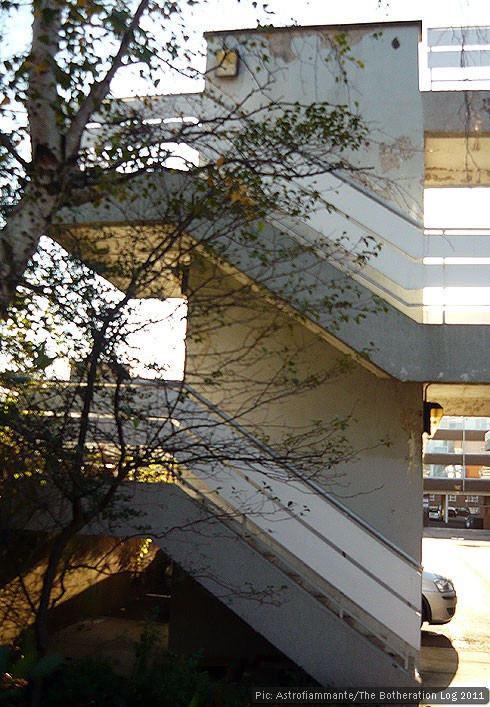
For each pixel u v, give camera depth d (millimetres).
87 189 6129
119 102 6418
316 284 7461
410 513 8930
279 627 7215
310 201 7402
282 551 8141
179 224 6457
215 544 7406
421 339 7973
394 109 9336
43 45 5387
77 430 6355
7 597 7961
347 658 7109
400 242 8609
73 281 6262
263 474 7168
